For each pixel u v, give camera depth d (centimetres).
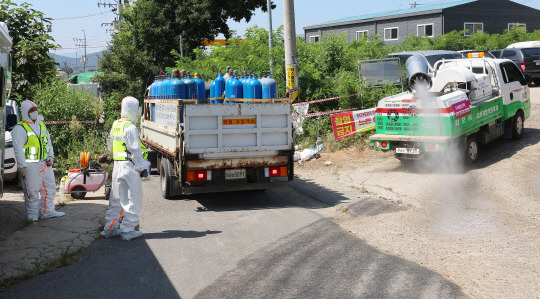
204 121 828
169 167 916
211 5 2720
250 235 690
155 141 1028
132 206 679
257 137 855
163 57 2792
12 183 1134
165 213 832
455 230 679
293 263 573
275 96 885
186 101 824
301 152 1280
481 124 1066
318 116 1406
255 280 524
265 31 1780
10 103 1178
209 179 845
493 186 887
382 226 714
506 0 3609
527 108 1271
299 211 817
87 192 1021
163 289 507
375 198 877
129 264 583
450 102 974
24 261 596
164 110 932
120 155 679
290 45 1353
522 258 562
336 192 939
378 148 1041
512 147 1161
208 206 881
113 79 2847
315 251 613
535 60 2225
